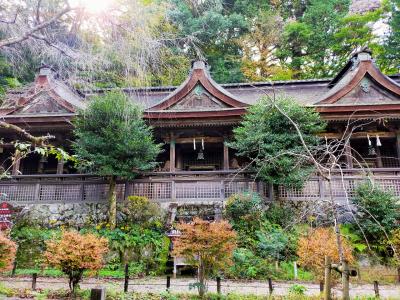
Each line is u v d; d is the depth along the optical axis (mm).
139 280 11383
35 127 17750
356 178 15234
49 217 15375
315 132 15922
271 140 14234
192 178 15680
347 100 17922
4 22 7551
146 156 14516
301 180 13906
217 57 29109
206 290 9016
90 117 14203
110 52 7617
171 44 8656
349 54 30266
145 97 15188
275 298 8688
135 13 7633
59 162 17672
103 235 13391
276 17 29844
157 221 14508
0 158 20156
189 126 17688
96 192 15719
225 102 17953
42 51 7793
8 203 15609
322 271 9172
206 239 8828
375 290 9195
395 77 21969
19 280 10836
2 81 14133
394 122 17438
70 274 8883
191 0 9750
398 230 12367
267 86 21969
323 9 30094
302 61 30453
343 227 13461
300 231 13406
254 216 13805
